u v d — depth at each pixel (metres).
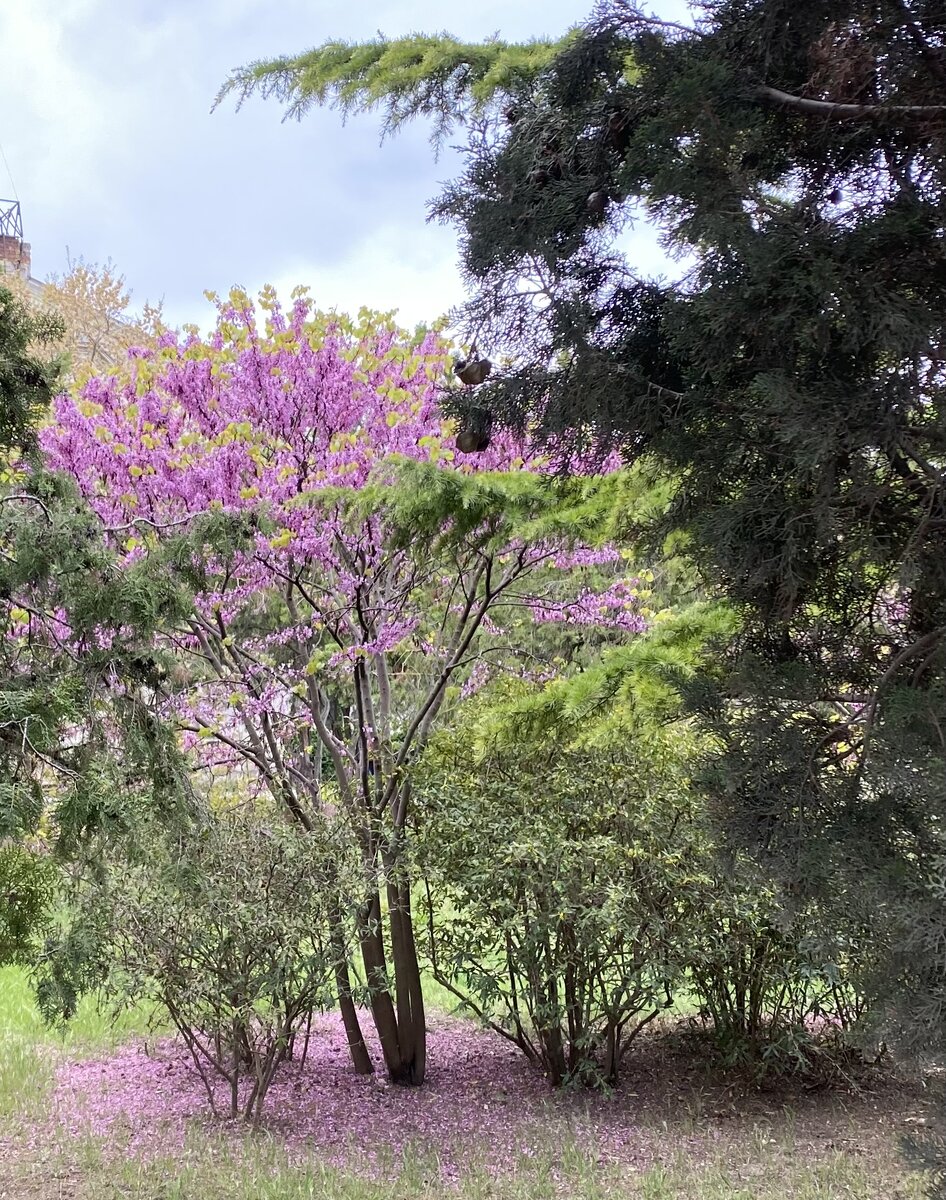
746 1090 4.45
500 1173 3.50
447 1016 5.96
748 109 1.47
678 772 4.09
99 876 2.67
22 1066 4.70
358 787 4.84
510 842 4.41
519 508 3.85
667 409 1.70
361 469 4.61
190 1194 3.25
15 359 2.47
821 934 1.69
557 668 5.29
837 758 1.61
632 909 4.29
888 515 1.50
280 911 3.95
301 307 5.12
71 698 2.32
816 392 1.38
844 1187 3.21
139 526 4.00
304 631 4.76
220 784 5.15
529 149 1.76
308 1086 4.66
